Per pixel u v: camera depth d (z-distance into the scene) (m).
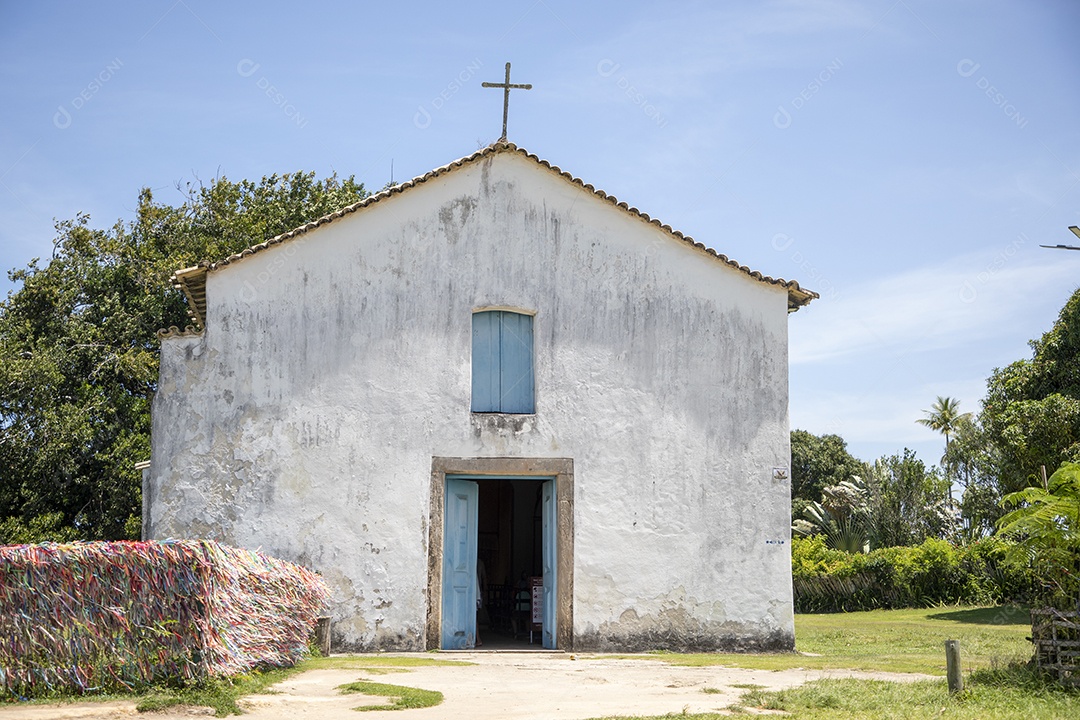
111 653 9.21
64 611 9.15
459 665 12.83
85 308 30.23
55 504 27.66
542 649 15.14
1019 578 29.06
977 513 37.12
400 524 14.82
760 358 15.95
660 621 15.05
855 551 40.06
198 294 15.98
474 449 15.12
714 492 15.49
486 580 20.52
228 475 14.69
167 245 31.00
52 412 26.86
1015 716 8.82
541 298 15.63
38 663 9.03
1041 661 11.06
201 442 14.75
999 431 28.50
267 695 9.47
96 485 27.39
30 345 28.86
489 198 15.76
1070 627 10.74
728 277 16.08
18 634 9.02
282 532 14.60
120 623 9.26
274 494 14.69
